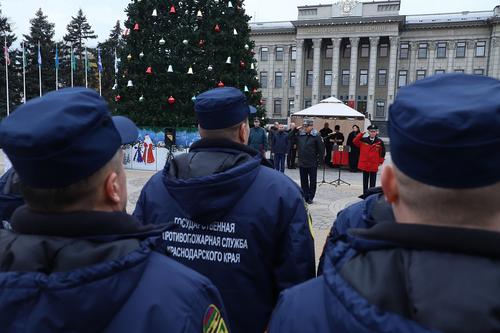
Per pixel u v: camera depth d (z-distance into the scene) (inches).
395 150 37.8
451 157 33.6
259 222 84.1
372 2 2410.2
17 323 41.4
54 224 45.0
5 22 2122.3
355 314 35.0
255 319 85.7
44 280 41.4
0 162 657.6
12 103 1973.4
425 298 33.3
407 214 39.2
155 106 667.4
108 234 46.4
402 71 2495.1
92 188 46.5
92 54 2566.4
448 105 34.7
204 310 50.0
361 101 2522.1
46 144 41.8
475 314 31.6
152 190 95.7
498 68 2303.2
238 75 727.1
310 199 438.3
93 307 41.7
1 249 45.6
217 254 85.9
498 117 32.9
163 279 48.6
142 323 45.1
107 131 47.4
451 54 2412.6
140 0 674.2
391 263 36.5
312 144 425.4
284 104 2682.1
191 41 700.0
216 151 89.1
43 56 2078.0
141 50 682.2
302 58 2576.3
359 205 94.3
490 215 36.1
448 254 35.4
